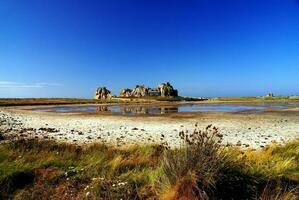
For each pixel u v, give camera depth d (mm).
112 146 13484
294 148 11227
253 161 7699
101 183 6129
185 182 5348
